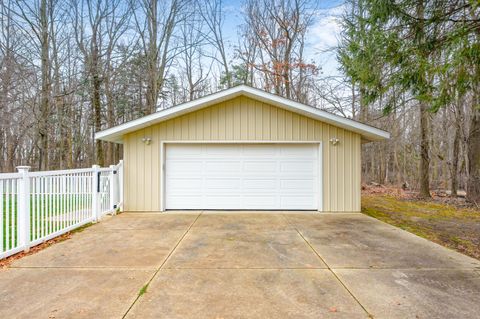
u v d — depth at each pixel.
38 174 4.92
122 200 8.30
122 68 17.12
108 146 20.23
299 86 17.59
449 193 14.22
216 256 4.39
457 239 5.68
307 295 3.11
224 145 8.45
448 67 4.82
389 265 4.01
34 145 16.38
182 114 8.30
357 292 3.18
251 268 3.89
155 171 8.31
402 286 3.34
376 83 6.00
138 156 8.32
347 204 8.23
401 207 9.78
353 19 6.57
